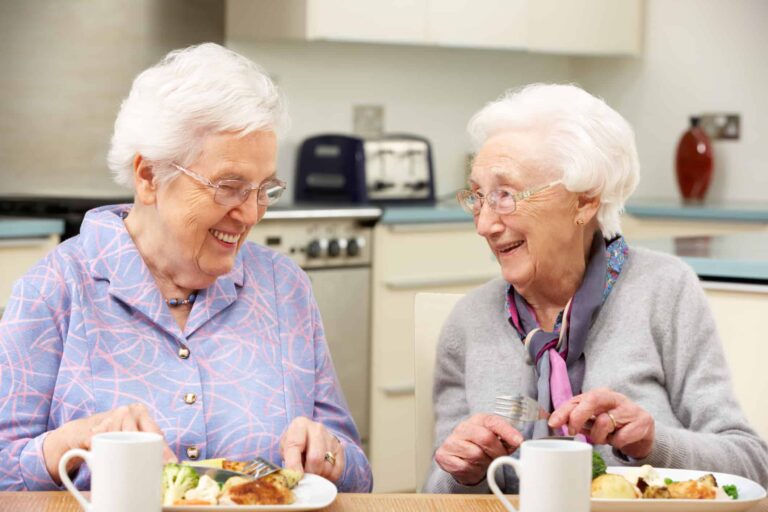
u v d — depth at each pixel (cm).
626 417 171
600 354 198
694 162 570
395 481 475
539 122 193
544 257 196
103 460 126
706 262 264
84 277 181
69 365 176
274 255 203
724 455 183
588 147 191
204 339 185
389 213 466
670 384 199
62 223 386
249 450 181
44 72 461
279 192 180
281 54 536
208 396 182
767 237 346
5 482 163
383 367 468
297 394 190
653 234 523
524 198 192
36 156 462
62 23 463
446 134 592
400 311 472
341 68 554
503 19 549
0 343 174
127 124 177
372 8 507
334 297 452
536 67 627
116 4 469
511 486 192
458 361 211
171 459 156
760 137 562
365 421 466
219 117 172
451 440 178
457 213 486
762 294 255
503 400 179
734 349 258
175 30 483
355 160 510
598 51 590
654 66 605
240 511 139
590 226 203
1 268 369
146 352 180
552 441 136
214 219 176
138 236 186
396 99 573
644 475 160
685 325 199
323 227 451
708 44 582
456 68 594
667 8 598
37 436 170
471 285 494
